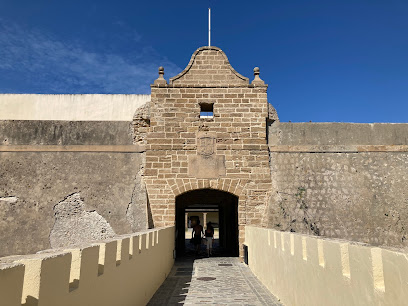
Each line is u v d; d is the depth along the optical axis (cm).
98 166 1535
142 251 786
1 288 255
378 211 1502
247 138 1585
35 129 1555
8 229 1408
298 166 1578
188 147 1568
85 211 1470
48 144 1544
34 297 306
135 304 707
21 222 1423
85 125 1582
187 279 1153
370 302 391
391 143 1606
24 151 1525
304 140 1609
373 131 1622
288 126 1630
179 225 2030
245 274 1230
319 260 560
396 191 1529
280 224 1489
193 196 1966
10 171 1489
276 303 820
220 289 995
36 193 1467
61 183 1493
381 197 1521
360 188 1537
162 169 1547
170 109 1596
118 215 1477
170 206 1521
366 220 1491
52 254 354
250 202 1540
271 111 1673
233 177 1554
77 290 398
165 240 1191
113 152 1560
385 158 1581
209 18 1698
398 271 338
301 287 659
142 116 1602
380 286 378
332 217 1498
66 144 1551
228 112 1602
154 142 1568
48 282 325
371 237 1468
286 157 1591
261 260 1088
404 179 1548
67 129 1570
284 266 795
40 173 1498
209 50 1656
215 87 1617
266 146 1580
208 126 1591
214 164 1560
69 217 1453
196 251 1888
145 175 1539
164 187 1534
